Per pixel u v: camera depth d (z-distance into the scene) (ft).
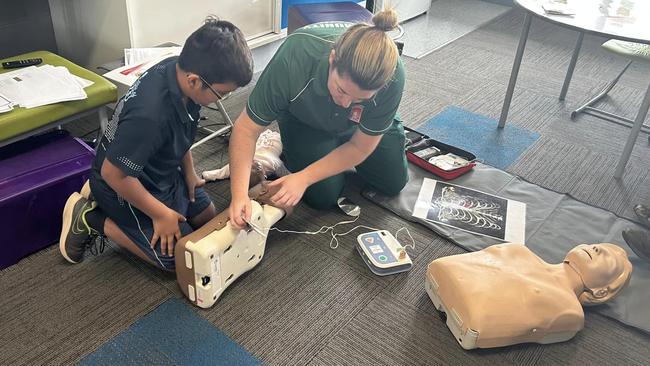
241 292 5.91
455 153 8.39
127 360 5.08
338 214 7.22
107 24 8.50
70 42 9.27
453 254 6.68
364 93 4.75
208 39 4.74
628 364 5.49
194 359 5.14
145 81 5.06
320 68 5.49
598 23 7.63
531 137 9.35
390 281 6.25
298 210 7.23
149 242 5.77
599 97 10.56
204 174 7.58
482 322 5.23
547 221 7.28
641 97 10.93
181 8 8.93
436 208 7.38
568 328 5.50
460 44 13.19
